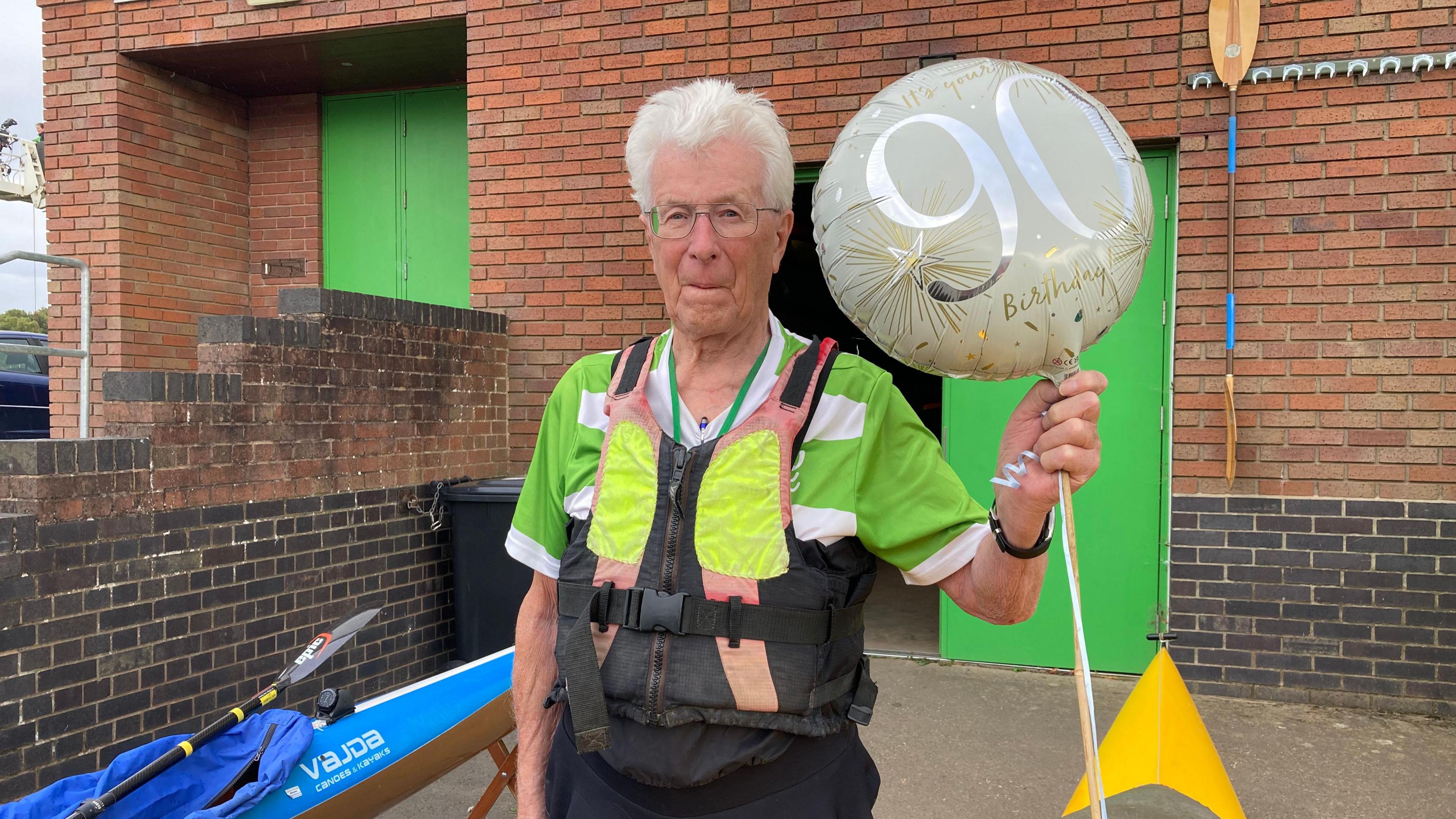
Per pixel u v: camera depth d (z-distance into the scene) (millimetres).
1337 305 4035
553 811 1363
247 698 3604
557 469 1429
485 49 5020
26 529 2854
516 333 5066
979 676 4438
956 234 1026
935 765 3486
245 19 5246
